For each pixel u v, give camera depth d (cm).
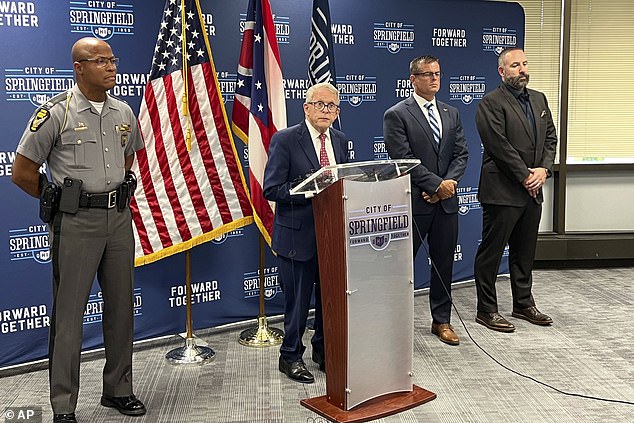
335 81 418
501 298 497
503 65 418
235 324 443
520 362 372
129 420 306
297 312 343
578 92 585
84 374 364
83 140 291
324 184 287
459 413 308
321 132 334
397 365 315
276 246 336
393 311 308
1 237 360
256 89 388
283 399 327
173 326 420
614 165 587
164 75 375
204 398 330
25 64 357
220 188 393
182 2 369
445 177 396
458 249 529
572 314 456
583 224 599
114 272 306
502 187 420
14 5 352
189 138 380
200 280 426
